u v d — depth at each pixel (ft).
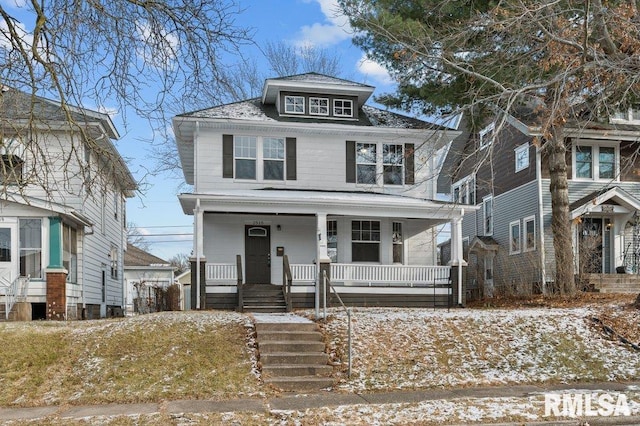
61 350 36.96
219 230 66.08
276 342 37.70
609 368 36.24
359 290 62.59
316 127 67.82
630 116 79.25
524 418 25.14
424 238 70.64
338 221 68.18
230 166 66.59
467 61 46.80
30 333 39.65
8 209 58.03
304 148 68.74
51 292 57.82
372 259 68.80
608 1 41.01
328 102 71.46
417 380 33.88
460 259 63.52
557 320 44.83
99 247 76.48
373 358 37.01
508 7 45.80
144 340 38.22
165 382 32.40
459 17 55.01
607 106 40.65
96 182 35.12
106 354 36.22
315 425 24.17
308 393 31.71
